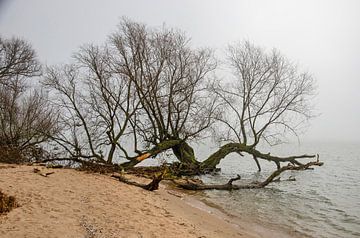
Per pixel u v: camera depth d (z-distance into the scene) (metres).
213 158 30.89
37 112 29.39
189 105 29.47
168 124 29.70
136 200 14.49
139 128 28.31
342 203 21.09
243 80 32.38
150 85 27.55
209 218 14.49
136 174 24.52
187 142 31.41
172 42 28.70
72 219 10.37
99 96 26.44
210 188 22.70
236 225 14.20
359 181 31.23
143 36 27.72
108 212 11.82
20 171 17.56
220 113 30.91
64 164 24.53
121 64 26.73
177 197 18.83
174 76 29.08
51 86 26.56
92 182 17.05
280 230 14.38
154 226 11.07
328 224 16.06
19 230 8.87
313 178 32.94
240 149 31.95
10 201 11.09
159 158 30.12
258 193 22.94
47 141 26.00
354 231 15.01
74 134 25.83
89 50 26.27
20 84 34.84
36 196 12.45
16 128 28.47
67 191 14.03
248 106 32.56
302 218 16.89
